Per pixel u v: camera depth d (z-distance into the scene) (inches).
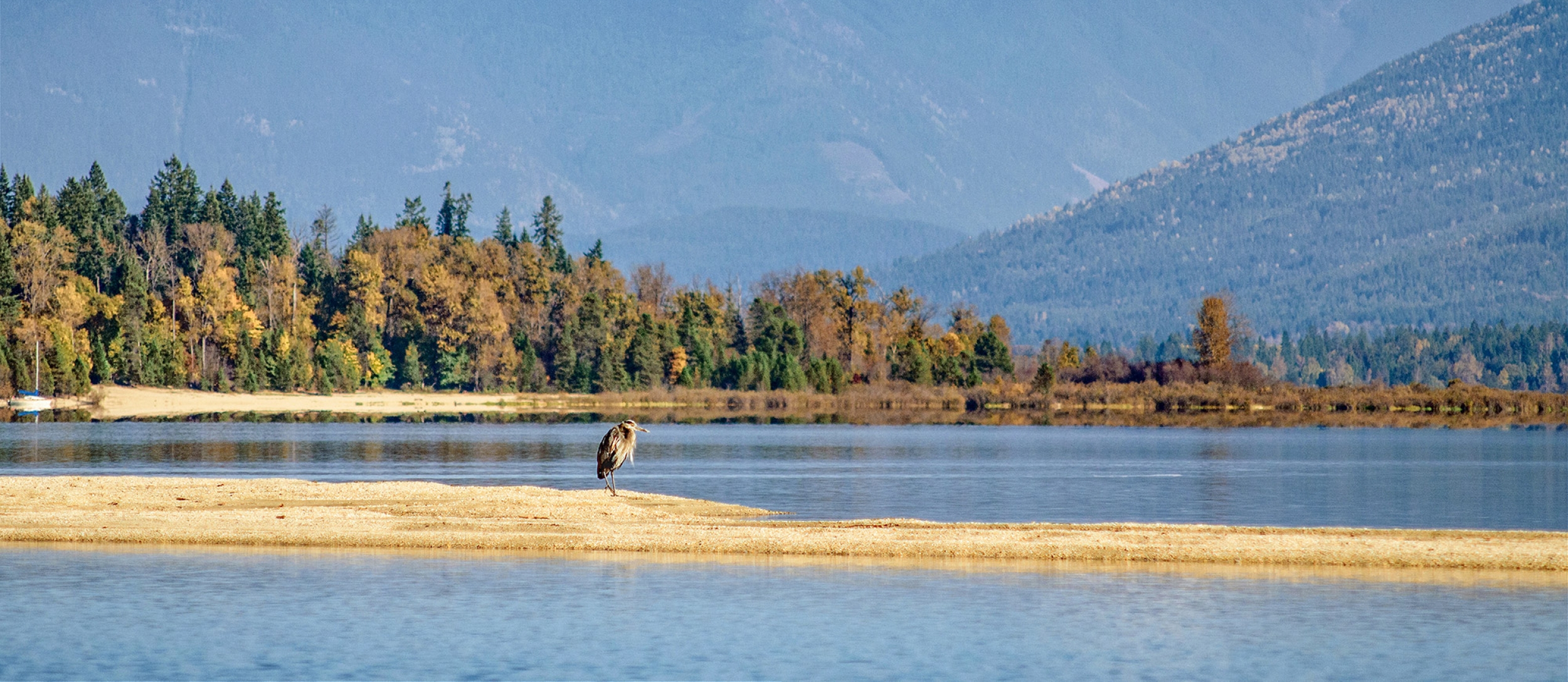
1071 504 2439.7
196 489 2314.2
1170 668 1171.3
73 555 1720.0
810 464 3464.6
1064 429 5713.6
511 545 1790.1
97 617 1347.2
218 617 1350.9
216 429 5103.3
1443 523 2162.9
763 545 1764.3
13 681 1115.3
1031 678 1138.0
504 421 6210.6
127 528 1871.3
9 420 5703.7
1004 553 1731.1
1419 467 3462.1
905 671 1157.1
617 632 1294.3
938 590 1498.5
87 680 1120.8
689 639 1264.8
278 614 1369.3
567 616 1360.7
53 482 2346.2
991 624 1332.4
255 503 2182.6
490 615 1362.0
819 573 1608.0
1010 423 6304.1
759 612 1381.6
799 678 1135.6
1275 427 6033.5
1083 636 1285.7
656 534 1833.2
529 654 1209.4
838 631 1299.2
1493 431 5728.3
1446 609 1403.8
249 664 1170.6
